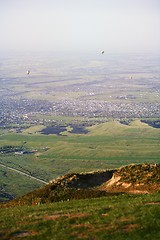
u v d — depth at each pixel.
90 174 69.69
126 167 67.25
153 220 35.84
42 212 42.72
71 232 34.59
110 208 41.22
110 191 61.31
